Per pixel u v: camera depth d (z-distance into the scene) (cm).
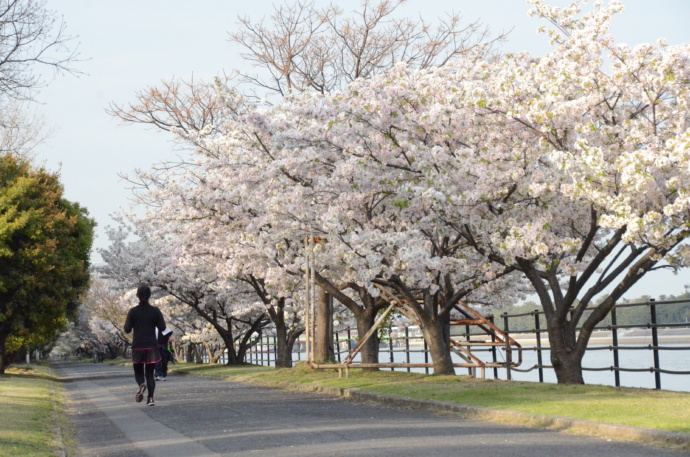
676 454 727
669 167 1352
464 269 1864
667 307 4422
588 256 2072
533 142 1603
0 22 1513
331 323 2648
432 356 1975
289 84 2959
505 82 1527
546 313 1658
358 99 1698
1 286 3572
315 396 1744
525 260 1644
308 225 2028
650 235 1322
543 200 1522
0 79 1555
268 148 2020
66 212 4344
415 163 1598
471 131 1653
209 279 3638
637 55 1406
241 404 1549
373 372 2172
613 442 819
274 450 832
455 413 1212
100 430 1205
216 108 3016
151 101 3003
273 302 3372
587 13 1488
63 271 3819
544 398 1250
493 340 2134
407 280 1878
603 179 1303
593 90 1466
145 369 1561
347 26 2917
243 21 2880
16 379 3219
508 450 766
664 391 1305
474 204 1591
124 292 4519
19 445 907
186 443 939
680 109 1451
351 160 1675
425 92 1719
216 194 2252
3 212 3734
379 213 1964
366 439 897
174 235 2931
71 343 16100
